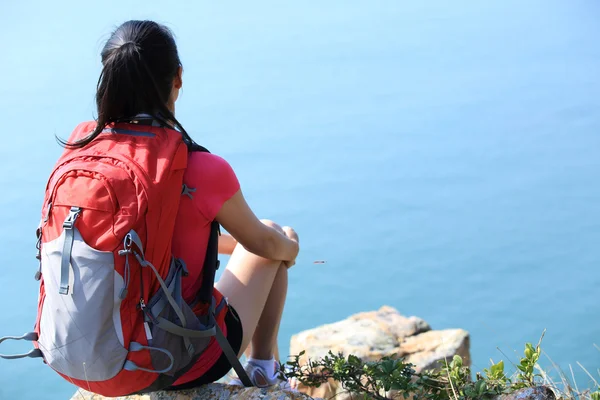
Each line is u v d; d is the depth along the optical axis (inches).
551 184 526.3
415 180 542.9
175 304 70.7
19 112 644.1
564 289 392.2
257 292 88.4
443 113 679.7
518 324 364.8
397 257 437.7
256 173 563.8
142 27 75.7
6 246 426.3
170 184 70.3
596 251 437.1
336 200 515.5
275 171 567.5
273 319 94.0
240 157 592.1
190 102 722.2
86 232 67.5
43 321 69.9
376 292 398.3
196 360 77.3
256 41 932.0
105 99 74.7
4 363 323.6
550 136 613.0
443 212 495.8
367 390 88.3
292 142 620.1
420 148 601.6
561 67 780.0
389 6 1078.4
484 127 636.1
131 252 67.3
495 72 783.7
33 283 392.5
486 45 884.0
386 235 466.0
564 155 574.6
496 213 489.7
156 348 69.6
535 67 788.0
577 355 330.6
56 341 68.6
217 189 76.0
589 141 593.0
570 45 855.7
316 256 440.8
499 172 553.0
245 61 851.4
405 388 84.9
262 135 634.2
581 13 992.2
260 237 83.1
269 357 95.2
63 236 67.4
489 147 595.5
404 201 511.8
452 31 944.9
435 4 1082.7
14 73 779.4
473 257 433.7
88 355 68.1
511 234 461.4
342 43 909.8
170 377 74.3
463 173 553.0
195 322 74.1
